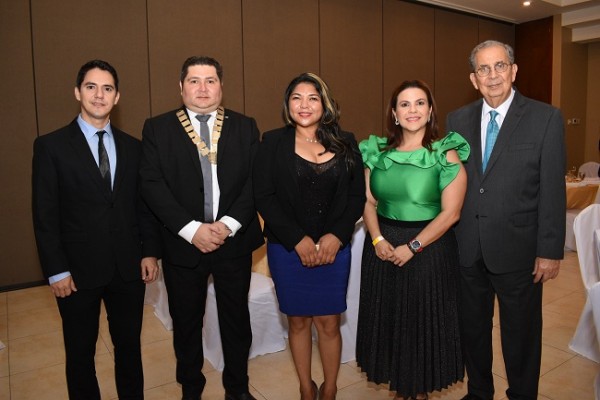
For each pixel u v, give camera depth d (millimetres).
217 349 2701
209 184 2061
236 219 2020
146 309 3775
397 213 1949
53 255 1831
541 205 1913
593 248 2645
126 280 1963
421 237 1863
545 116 1901
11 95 4109
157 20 4758
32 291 4258
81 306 1909
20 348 3047
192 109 2084
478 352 2145
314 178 1986
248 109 5453
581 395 2369
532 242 1961
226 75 5250
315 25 5898
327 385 2186
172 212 1971
